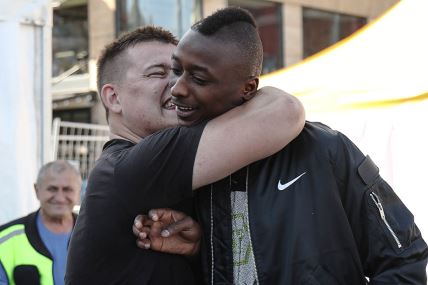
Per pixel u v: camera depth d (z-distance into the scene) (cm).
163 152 142
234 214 143
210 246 146
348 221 141
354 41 456
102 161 155
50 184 334
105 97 179
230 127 139
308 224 137
